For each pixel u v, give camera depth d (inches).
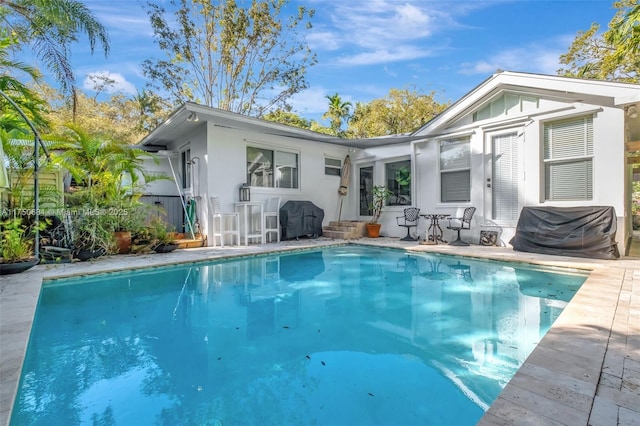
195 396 82.8
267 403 79.4
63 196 251.3
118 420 73.5
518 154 284.4
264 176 363.9
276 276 217.3
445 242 326.6
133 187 295.4
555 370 74.0
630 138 318.7
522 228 263.7
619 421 55.9
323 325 132.0
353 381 89.2
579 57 516.4
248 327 130.3
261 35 620.7
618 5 441.1
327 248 323.3
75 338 119.6
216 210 318.7
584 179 251.8
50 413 75.9
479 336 117.2
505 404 61.1
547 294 164.9
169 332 125.4
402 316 140.4
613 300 128.5
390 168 401.4
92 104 750.5
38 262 203.5
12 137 231.9
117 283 195.5
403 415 74.1
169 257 248.4
